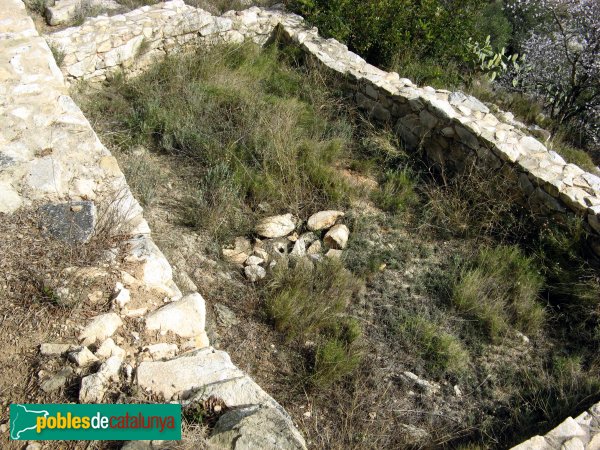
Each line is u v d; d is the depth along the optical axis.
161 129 5.12
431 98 5.23
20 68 4.58
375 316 3.89
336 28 6.78
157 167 4.80
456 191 4.77
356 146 5.47
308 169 4.86
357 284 4.05
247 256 4.20
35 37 5.02
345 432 3.20
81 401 2.56
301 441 2.53
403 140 5.60
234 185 4.61
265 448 2.41
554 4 8.59
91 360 2.73
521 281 4.17
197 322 3.04
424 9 6.96
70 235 3.29
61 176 3.71
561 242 4.26
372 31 6.80
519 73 8.16
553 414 3.37
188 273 3.88
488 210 4.64
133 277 3.19
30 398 2.58
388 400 3.40
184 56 6.19
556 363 3.69
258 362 3.47
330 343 3.52
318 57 6.28
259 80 6.10
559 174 4.51
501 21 8.99
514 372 3.66
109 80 5.98
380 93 5.68
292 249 4.29
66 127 4.11
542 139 6.52
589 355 3.80
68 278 3.06
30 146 3.88
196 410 2.59
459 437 3.28
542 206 4.52
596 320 3.98
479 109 5.36
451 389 3.53
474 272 4.17
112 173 3.87
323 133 5.47
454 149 5.12
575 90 7.78
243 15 6.82
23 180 3.62
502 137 4.83
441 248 4.52
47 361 2.71
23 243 3.21
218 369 2.79
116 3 7.62
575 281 4.15
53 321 2.88
